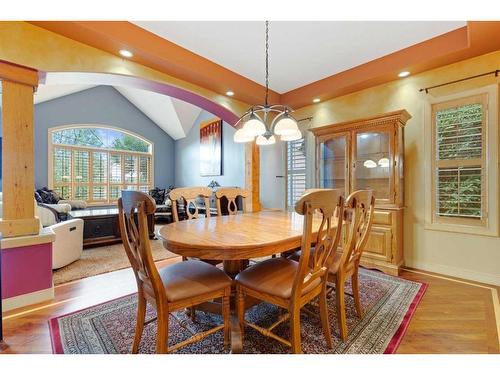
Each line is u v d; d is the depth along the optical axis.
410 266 3.14
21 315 1.98
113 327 1.80
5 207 2.09
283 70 3.42
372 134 3.26
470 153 2.74
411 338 1.67
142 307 1.50
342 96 3.79
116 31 2.36
